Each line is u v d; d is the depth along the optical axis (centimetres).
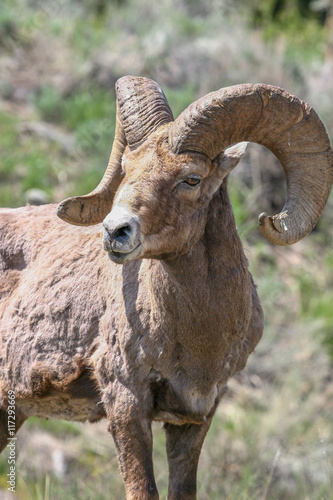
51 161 4547
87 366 1867
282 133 1563
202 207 1588
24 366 1983
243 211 4409
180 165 1513
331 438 3534
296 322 4178
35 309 1964
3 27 5475
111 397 1773
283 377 3912
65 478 3109
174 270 1619
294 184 1577
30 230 2077
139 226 1466
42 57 5344
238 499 2664
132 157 1537
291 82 5241
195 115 1516
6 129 4719
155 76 5138
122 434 1741
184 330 1666
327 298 4272
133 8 5897
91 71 5162
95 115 4838
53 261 1980
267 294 4138
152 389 1742
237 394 3788
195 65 5216
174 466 1870
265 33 6269
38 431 3406
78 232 1998
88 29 5616
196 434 1838
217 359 1702
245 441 3431
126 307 1747
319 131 1555
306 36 6444
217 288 1644
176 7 6075
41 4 5828
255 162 4725
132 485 1720
